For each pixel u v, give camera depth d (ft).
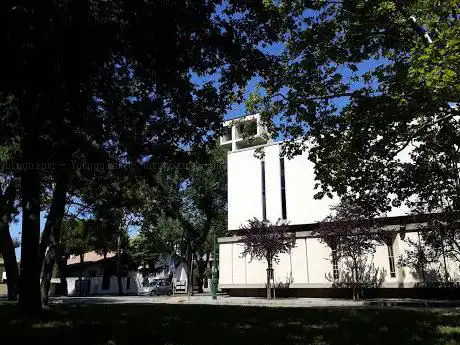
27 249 41.45
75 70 27.91
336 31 50.52
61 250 117.39
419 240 86.02
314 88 50.83
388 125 48.80
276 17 42.09
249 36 39.91
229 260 119.96
